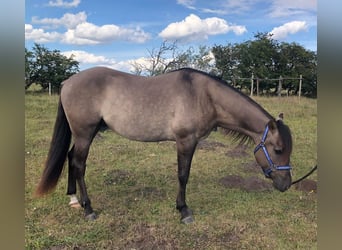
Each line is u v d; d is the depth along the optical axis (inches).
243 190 173.6
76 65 801.6
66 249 115.6
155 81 138.6
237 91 139.3
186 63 720.3
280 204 155.8
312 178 191.3
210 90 137.2
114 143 271.4
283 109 444.8
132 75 143.0
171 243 121.3
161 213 144.8
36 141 264.7
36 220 136.0
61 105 141.3
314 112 424.2
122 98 135.1
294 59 804.0
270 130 131.8
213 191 171.0
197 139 139.3
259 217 142.3
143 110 134.3
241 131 141.6
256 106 137.6
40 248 115.5
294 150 253.8
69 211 145.0
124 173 195.6
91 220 137.2
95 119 138.6
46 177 139.1
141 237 124.1
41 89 792.9
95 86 136.3
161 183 182.2
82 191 140.4
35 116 377.4
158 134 138.4
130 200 159.0
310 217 142.7
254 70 808.3
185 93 133.7
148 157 232.2
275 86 788.6
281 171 133.0
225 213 145.5
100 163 214.7
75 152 140.3
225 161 225.0
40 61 761.6
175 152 247.4
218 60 861.2
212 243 121.3
